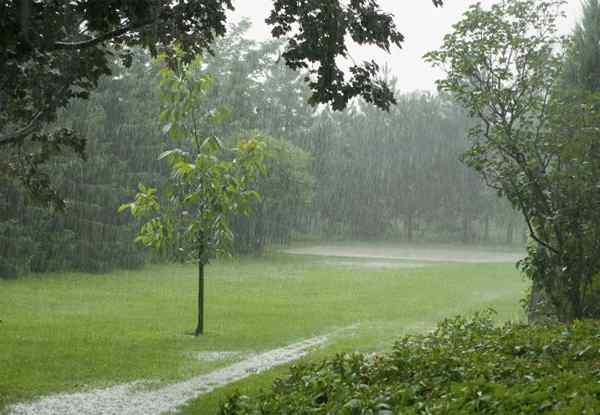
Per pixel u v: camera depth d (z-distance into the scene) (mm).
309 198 51375
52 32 7996
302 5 8883
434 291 27359
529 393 4746
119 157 40375
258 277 32625
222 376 11383
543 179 11195
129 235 36000
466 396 4918
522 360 6207
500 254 54938
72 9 8141
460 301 23906
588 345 6648
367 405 5160
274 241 54531
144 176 39844
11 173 12125
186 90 16391
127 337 15273
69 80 10531
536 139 11430
